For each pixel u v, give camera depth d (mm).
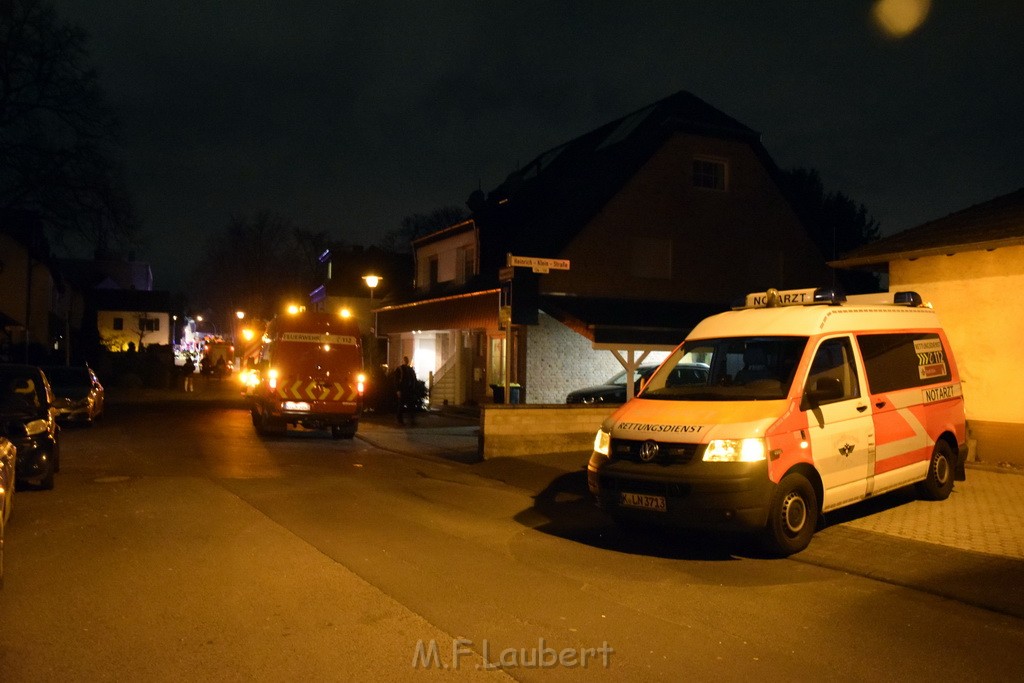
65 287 54875
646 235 24641
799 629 5840
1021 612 6234
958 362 12531
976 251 12234
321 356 19375
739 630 5805
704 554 8023
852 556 7762
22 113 32438
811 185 40875
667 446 7812
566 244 23688
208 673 4977
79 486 11586
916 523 9047
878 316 9484
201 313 85812
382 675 4961
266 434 20000
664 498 7664
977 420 12328
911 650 5445
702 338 9359
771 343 8672
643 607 6324
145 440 17969
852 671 5078
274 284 72562
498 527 9281
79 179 33844
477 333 26219
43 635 5629
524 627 5844
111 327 81438
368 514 9898
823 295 9273
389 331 33219
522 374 22594
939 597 6629
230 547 8117
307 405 19094
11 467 8406
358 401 19500
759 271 26406
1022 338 11812
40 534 8625
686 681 4902
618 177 24250
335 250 46938
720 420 7781
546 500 11062
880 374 9156
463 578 7098
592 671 5043
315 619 5984
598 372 23391
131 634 5648
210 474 12953
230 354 62188
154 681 4855
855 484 8516
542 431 14914
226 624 5863
